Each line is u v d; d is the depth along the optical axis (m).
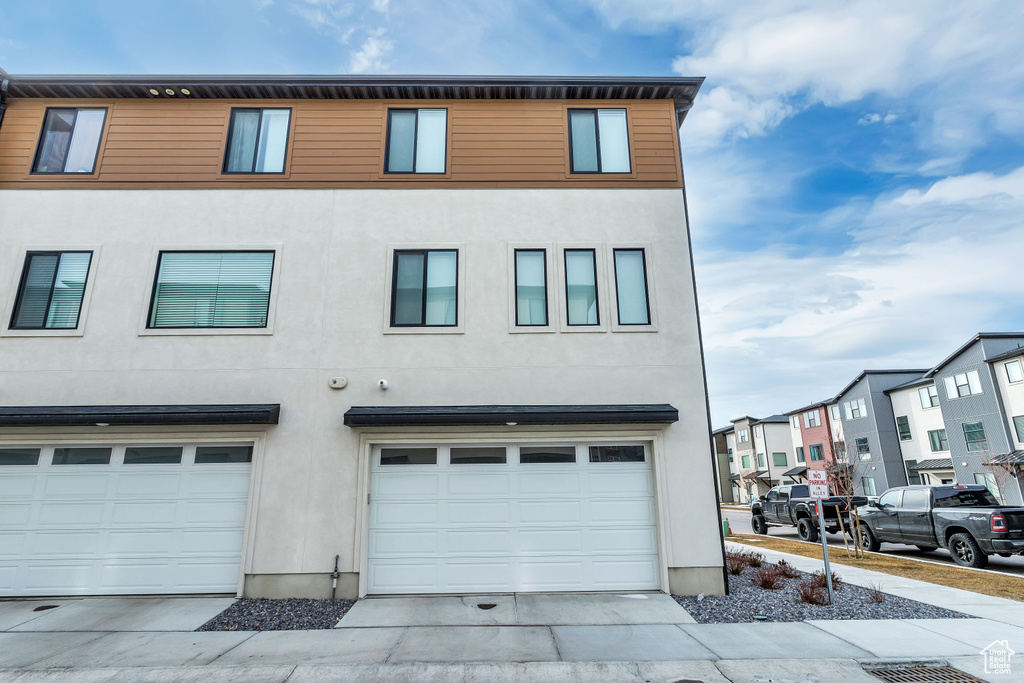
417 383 9.36
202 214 10.07
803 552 13.69
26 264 9.79
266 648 6.27
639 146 10.72
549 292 9.89
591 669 5.63
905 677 5.41
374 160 10.45
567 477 9.05
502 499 8.91
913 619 7.25
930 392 32.69
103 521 8.69
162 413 8.53
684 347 9.66
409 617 7.45
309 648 6.26
